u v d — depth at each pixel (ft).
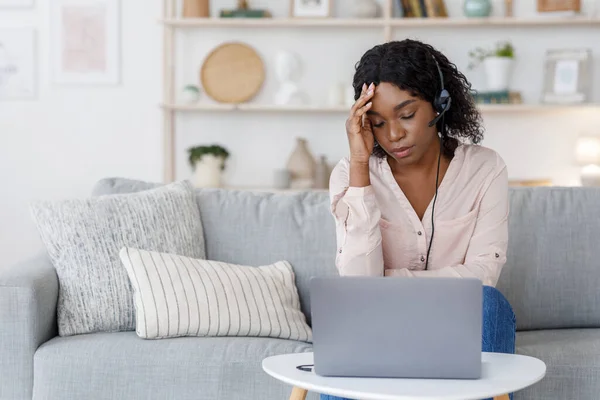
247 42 15.49
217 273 7.56
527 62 15.17
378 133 5.83
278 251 8.24
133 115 15.49
